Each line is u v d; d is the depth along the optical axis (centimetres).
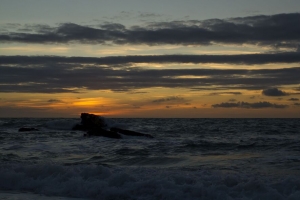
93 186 928
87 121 3869
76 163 1420
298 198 784
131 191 884
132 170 1101
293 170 1212
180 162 1457
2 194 929
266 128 4053
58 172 1068
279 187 872
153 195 858
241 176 1030
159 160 1504
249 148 1886
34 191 966
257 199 805
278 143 2066
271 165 1322
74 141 2395
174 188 871
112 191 888
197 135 3011
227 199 804
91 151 1848
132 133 2675
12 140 2458
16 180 1036
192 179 942
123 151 1820
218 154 1698
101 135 2631
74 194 915
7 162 1379
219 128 4094
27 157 1608
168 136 2902
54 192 938
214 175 1020
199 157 1595
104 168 1040
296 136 2842
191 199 827
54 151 1847
